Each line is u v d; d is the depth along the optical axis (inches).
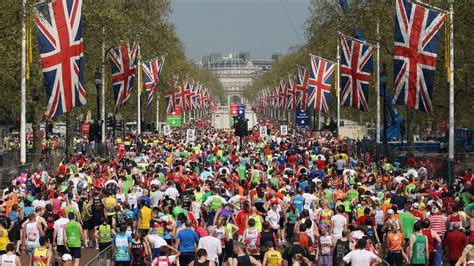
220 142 4227.4
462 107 3415.4
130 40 4153.5
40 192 1824.6
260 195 1674.5
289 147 3533.5
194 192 1739.7
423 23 2343.8
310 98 4217.5
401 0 2357.3
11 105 3491.6
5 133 4877.0
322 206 1462.8
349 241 1235.2
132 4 4859.7
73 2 2357.3
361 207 1567.4
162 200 1585.9
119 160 3024.1
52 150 4252.0
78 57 2386.8
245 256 1134.4
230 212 1464.1
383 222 1491.1
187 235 1290.6
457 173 2367.1
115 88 3659.0
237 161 2635.3
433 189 1860.2
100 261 1226.6
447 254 1390.3
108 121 4594.0
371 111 4638.3
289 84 6756.9
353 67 3324.3
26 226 1368.1
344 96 3371.1
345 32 4244.6
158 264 1183.6
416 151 4301.2
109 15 3523.6
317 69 4202.8
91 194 1787.6
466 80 3144.7
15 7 2504.9
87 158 3223.4
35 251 1242.0
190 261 1290.6
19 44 2753.4
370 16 3882.9
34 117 3400.6
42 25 2330.2
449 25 2544.3
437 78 3267.7
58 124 6127.0
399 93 2385.6
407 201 1440.7
